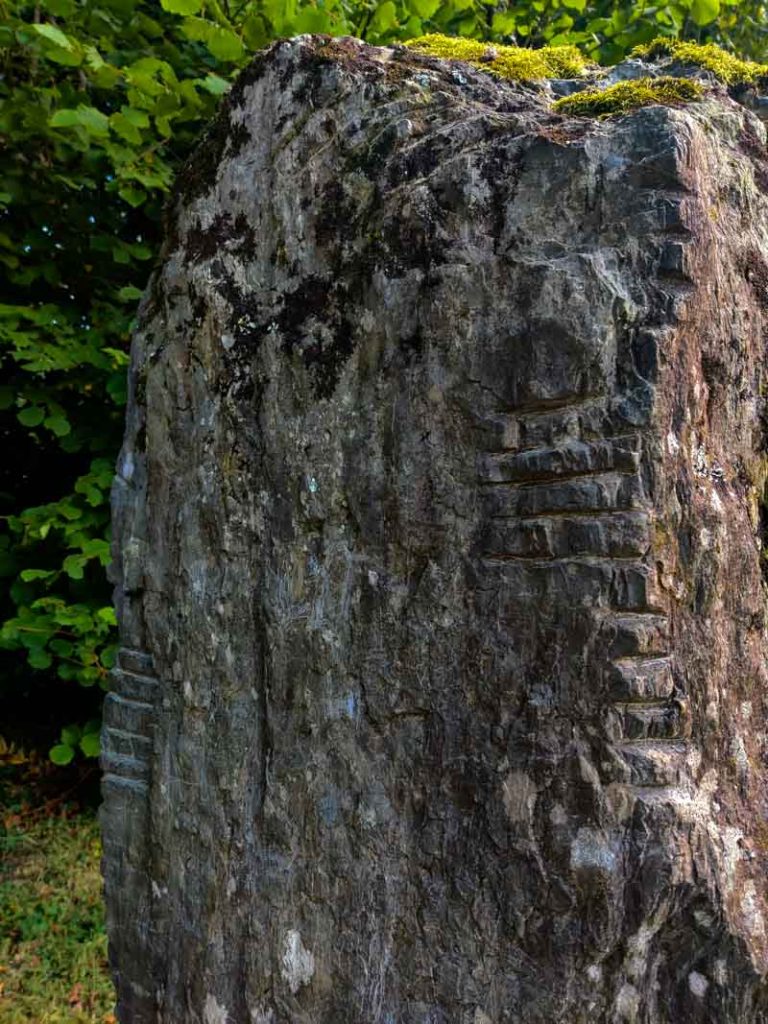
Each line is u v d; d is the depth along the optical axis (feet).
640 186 4.17
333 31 8.78
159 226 10.53
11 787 11.32
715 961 4.10
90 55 8.22
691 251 4.11
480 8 11.21
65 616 8.98
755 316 4.65
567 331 4.15
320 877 4.97
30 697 12.92
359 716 4.83
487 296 4.40
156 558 5.73
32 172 9.80
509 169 4.46
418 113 4.88
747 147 4.95
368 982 4.79
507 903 4.34
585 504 4.10
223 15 8.48
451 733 4.51
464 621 4.47
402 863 4.69
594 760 4.10
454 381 4.48
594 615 4.10
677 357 4.09
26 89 9.38
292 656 5.06
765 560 4.59
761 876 4.18
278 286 5.22
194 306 5.56
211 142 5.77
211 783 5.42
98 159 9.61
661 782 4.02
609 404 4.10
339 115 5.08
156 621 5.74
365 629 4.80
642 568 4.03
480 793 4.41
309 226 5.10
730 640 4.31
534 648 4.26
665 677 4.04
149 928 5.78
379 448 4.75
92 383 9.91
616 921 4.07
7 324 8.95
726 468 4.40
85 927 8.81
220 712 5.39
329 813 4.93
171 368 5.64
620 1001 4.15
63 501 9.23
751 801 4.29
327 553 4.96
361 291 4.83
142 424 5.90
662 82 4.84
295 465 5.06
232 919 5.33
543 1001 4.25
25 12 10.05
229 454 5.33
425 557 4.60
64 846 10.14
